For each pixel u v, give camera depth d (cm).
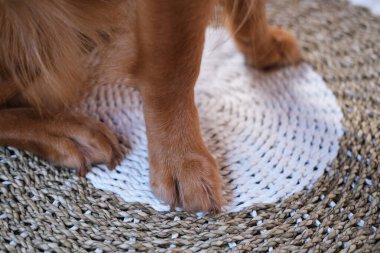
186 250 49
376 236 49
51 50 54
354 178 54
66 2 52
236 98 63
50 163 55
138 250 49
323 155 56
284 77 65
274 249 49
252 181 55
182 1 46
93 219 51
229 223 51
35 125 54
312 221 51
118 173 55
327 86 63
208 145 58
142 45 49
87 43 56
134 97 62
